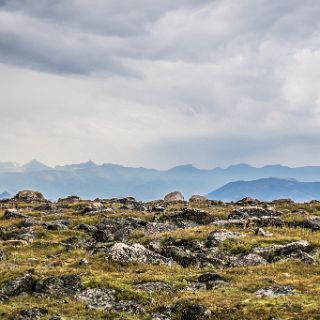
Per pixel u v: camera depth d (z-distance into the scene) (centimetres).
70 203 9894
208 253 4769
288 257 4472
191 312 2995
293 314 2791
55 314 2994
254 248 4766
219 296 3291
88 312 3111
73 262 4412
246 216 6700
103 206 8575
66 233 6019
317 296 3105
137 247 4588
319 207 8125
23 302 3325
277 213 7062
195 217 6819
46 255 4959
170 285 3666
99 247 5081
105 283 3566
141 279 3747
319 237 5203
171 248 4716
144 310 3166
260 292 3312
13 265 4294
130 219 6700
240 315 2880
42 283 3541
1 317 2952
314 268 4072
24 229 6081
